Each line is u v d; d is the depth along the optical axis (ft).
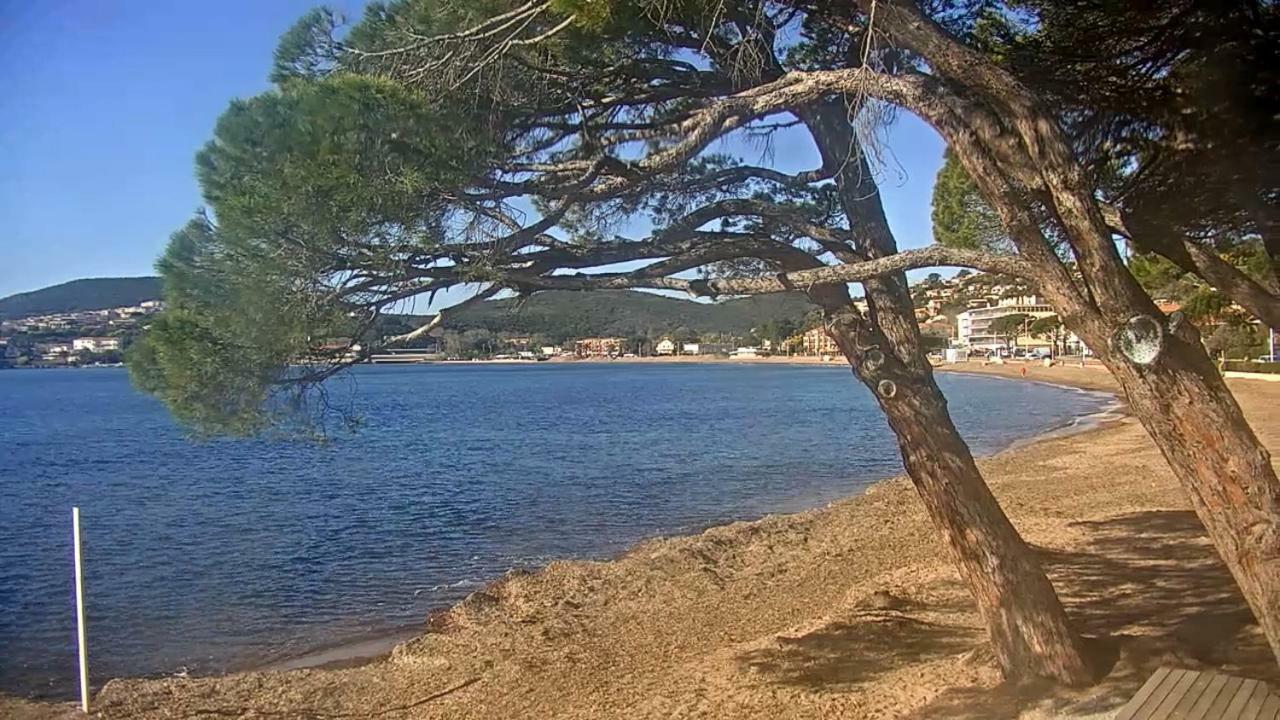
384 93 14.92
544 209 17.90
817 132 18.75
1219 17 17.40
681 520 59.11
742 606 31.94
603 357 590.96
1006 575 18.92
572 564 41.34
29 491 78.02
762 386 282.97
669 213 19.61
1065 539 36.96
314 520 61.16
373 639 33.73
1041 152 13.47
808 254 18.90
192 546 52.85
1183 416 12.58
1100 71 19.21
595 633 30.22
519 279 16.69
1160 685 14.88
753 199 19.67
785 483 76.02
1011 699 18.12
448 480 80.84
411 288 16.40
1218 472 12.42
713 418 154.30
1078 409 157.48
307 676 28.14
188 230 16.56
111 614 38.17
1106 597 26.78
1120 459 71.61
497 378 391.24
